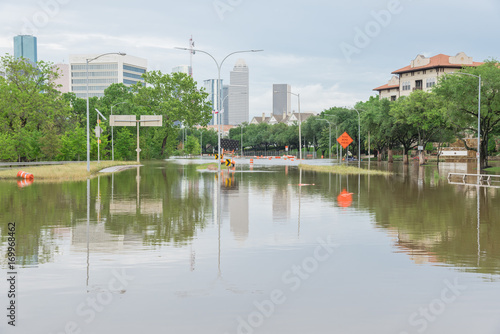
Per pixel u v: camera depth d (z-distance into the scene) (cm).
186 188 2644
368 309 624
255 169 5250
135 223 1361
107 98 10275
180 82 10150
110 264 865
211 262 879
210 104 10394
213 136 17212
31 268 836
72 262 880
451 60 10644
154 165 6681
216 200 2009
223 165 6097
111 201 1953
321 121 11906
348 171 4538
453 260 895
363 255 939
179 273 800
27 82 6075
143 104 10356
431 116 5897
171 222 1384
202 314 605
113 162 6325
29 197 2105
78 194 2262
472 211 1639
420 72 11212
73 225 1323
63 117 6581
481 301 654
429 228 1272
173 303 646
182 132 16088
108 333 547
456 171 4856
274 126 15125
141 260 895
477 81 4522
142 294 685
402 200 2014
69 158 6675
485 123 4938
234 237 1140
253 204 1858
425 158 7931
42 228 1270
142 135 9650
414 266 848
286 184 2966
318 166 5472
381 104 7244
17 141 5422
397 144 8588
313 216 1515
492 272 805
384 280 757
